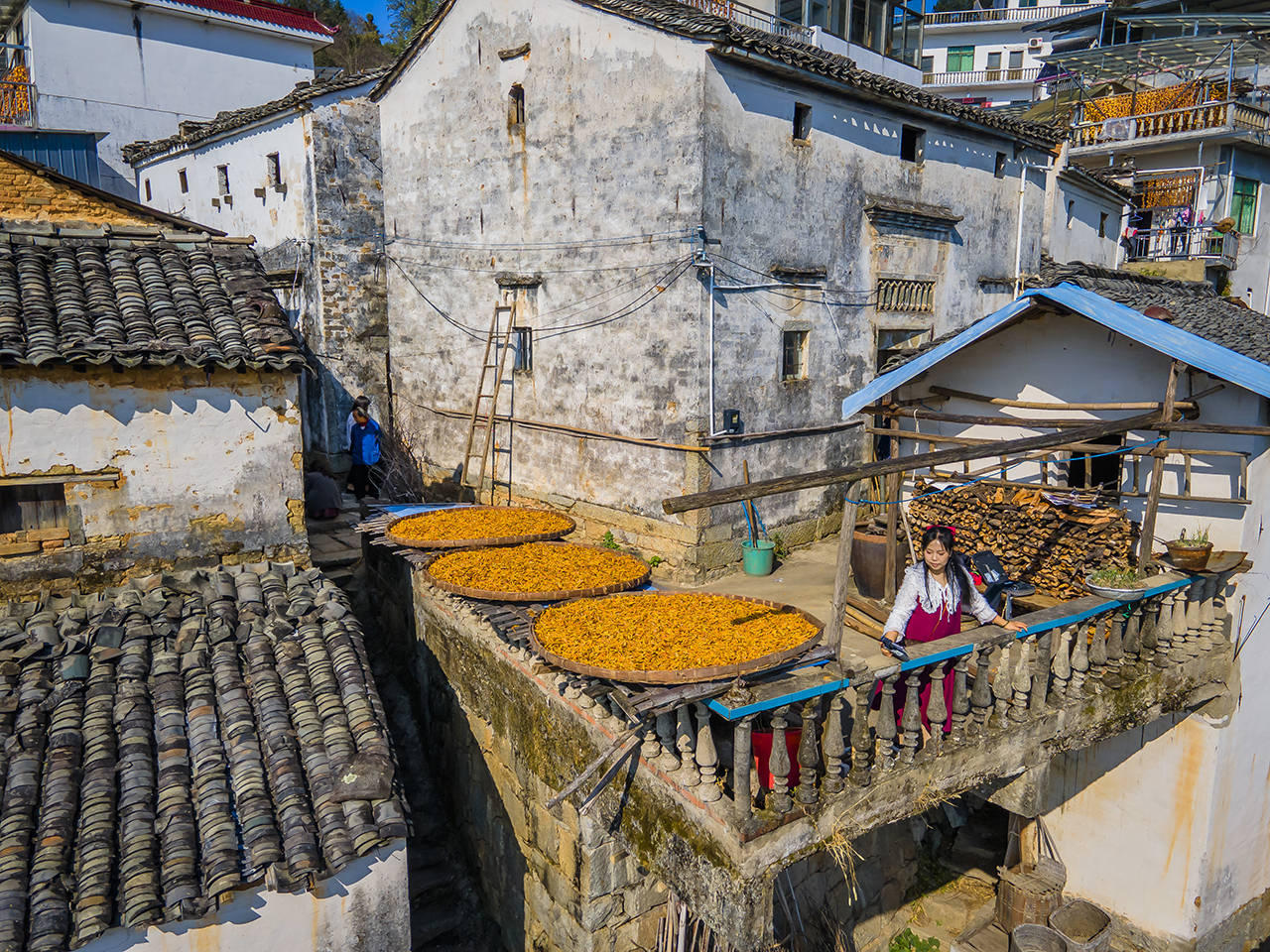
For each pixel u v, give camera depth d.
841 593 5.89
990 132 14.74
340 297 15.89
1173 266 21.08
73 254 8.33
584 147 11.67
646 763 6.33
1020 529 8.60
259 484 8.36
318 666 7.23
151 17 20.56
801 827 5.65
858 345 13.24
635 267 11.22
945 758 6.45
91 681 6.71
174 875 5.37
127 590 7.65
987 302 16.03
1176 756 9.12
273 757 6.31
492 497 14.34
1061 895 8.70
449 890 9.33
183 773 6.09
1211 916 9.39
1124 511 8.58
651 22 10.38
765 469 11.89
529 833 8.13
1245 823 9.56
